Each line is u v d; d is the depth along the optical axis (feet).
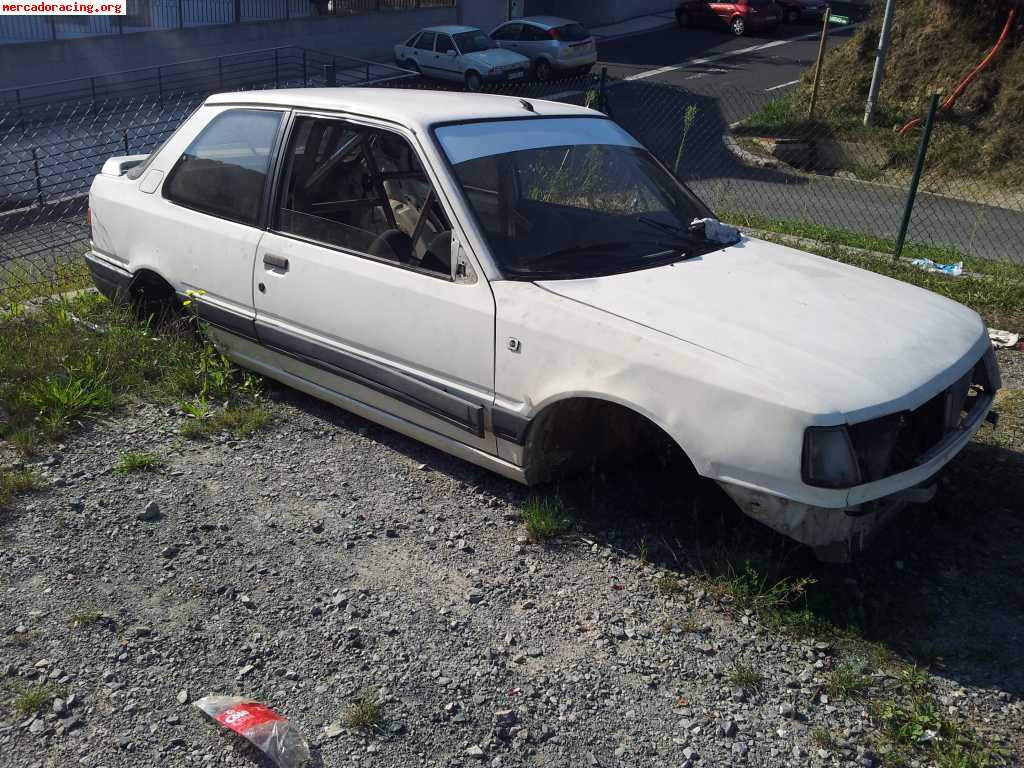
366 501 14.03
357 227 14.85
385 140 14.64
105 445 15.43
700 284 13.20
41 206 48.47
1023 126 61.05
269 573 12.21
